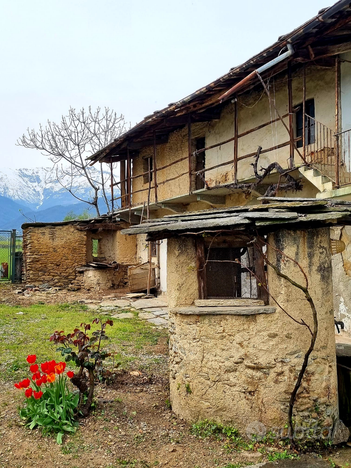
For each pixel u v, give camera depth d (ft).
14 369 19.47
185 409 14.87
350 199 25.39
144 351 24.06
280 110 33.55
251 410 13.88
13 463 11.76
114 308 38.88
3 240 62.80
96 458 12.26
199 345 14.55
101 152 52.08
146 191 54.34
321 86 29.73
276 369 13.76
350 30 24.31
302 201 14.55
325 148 28.71
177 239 15.53
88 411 14.79
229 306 14.79
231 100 37.09
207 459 12.57
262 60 26.76
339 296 27.20
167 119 40.47
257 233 13.78
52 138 79.46
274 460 12.55
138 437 13.61
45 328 28.84
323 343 14.05
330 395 14.08
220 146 41.19
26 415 14.10
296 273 13.84
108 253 57.67
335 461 12.76
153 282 49.42
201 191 39.01
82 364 14.55
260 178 30.91
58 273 52.24
